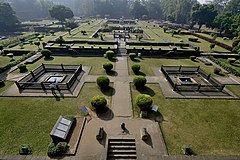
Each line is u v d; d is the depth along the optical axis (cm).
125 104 1716
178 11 9681
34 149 1165
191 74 2500
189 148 1148
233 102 1802
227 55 3541
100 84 1939
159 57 3388
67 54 3441
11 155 1090
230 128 1419
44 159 1083
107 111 1594
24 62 2883
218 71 2598
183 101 1788
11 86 2047
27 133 1309
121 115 1541
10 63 2788
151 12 12662
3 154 1103
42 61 3009
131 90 2002
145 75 2442
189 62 3138
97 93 1916
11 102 1709
